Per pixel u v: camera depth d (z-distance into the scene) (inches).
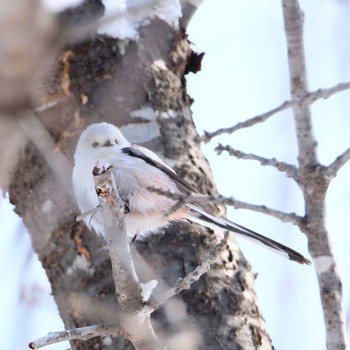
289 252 364.8
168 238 360.8
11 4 250.7
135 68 382.3
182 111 395.9
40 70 288.0
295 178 278.1
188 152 388.8
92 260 353.4
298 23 285.6
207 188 385.1
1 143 346.9
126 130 381.7
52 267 361.7
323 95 262.5
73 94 369.1
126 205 381.7
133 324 284.7
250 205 270.7
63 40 338.3
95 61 374.0
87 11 361.7
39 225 361.7
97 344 342.6
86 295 349.7
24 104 325.4
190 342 333.4
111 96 376.5
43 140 345.1
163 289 342.3
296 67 284.5
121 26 380.8
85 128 372.2
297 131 279.7
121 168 380.5
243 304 350.9
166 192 268.4
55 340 277.4
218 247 291.1
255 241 365.7
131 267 281.7
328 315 275.9
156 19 394.3
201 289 346.0
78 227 358.3
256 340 345.4
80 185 376.5
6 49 257.3
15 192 368.8
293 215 276.7
